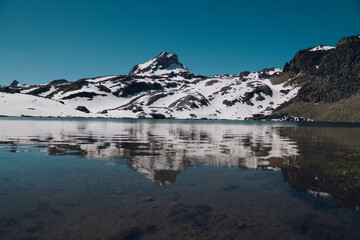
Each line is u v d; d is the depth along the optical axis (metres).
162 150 19.50
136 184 9.70
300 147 22.38
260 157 16.34
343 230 6.04
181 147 21.64
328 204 7.77
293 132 50.25
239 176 11.18
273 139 31.55
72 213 6.84
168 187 9.39
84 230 5.89
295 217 6.79
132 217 6.66
